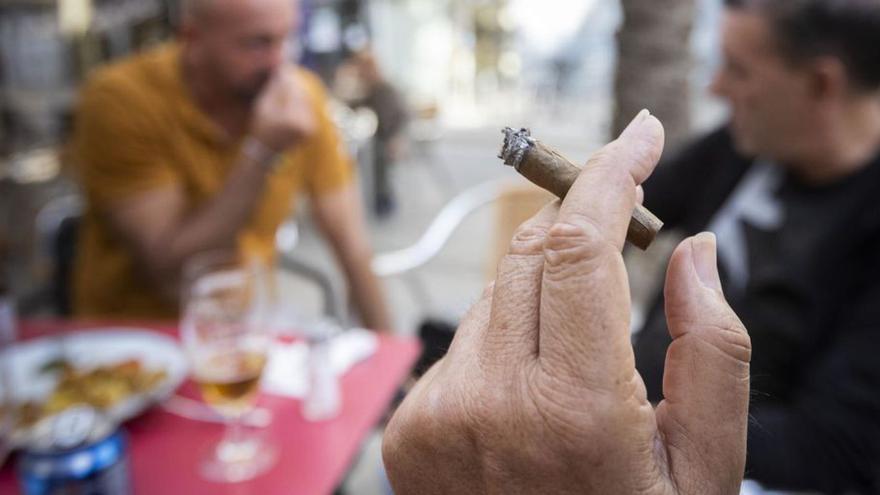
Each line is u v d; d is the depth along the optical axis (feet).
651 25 8.93
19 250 10.17
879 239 3.90
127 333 4.77
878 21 3.76
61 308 6.45
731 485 1.36
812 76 3.94
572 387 1.19
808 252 4.12
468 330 1.46
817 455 3.62
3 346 4.33
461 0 36.45
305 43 20.51
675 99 9.15
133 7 14.60
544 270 1.23
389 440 1.48
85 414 2.93
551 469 1.24
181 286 5.86
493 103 35.22
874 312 3.80
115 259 6.02
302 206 15.80
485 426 1.28
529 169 1.36
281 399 4.22
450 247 14.55
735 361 1.34
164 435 3.84
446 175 21.26
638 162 1.25
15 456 3.57
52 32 13.01
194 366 3.70
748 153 4.53
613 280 1.18
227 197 5.66
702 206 5.31
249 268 4.45
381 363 4.64
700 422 1.34
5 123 12.66
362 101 17.21
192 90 5.85
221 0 5.38
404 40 36.47
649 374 4.06
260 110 5.55
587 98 33.32
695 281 1.38
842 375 3.73
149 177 5.78
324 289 7.32
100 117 5.72
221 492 3.37
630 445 1.20
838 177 4.15
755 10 4.09
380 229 16.49
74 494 2.68
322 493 3.37
